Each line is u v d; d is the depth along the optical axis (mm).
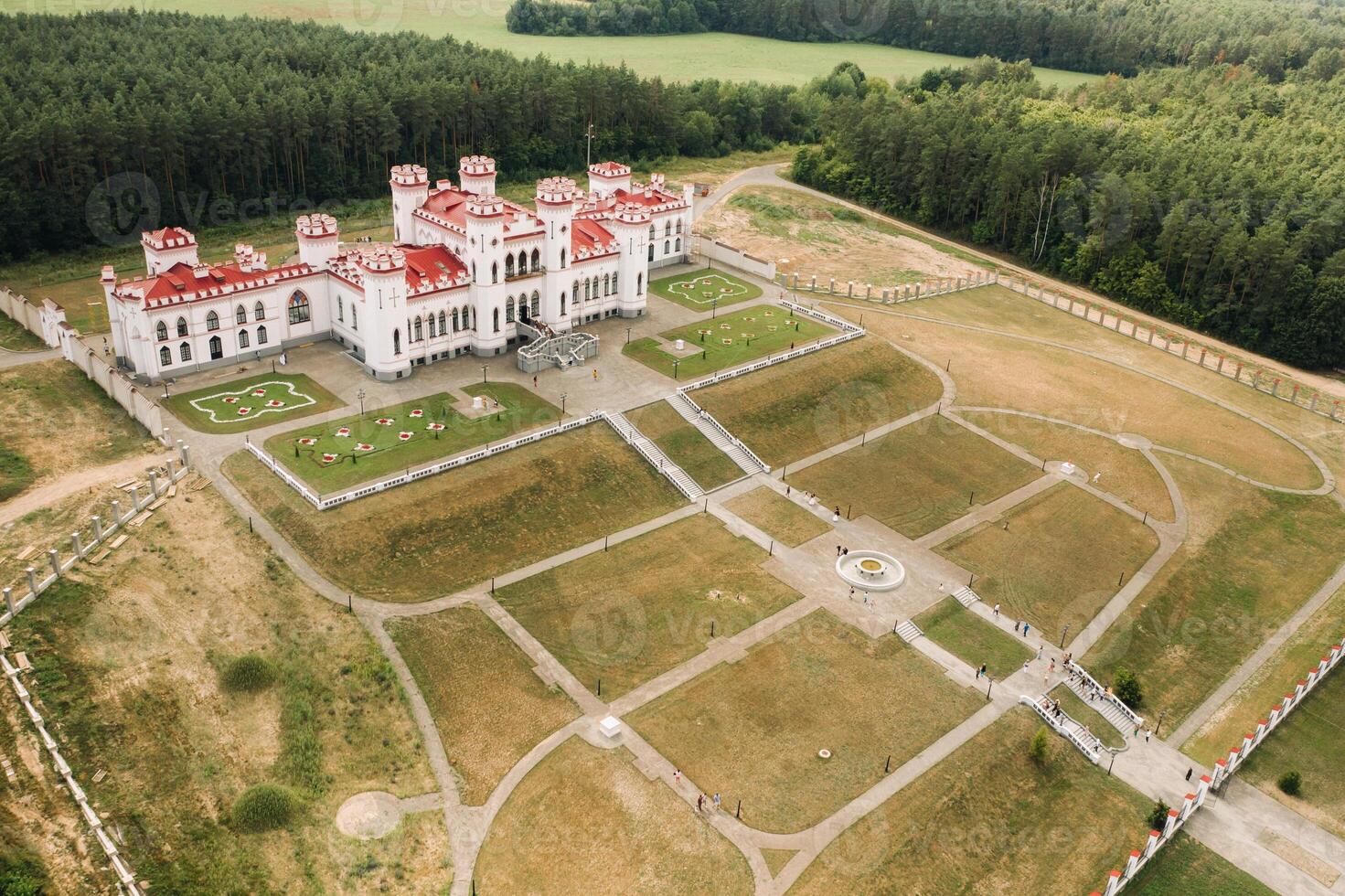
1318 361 170250
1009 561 115125
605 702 90250
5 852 67438
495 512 110188
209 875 70375
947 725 91500
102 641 84562
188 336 126938
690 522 116250
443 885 72750
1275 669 102688
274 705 84062
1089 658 102000
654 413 131625
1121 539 120625
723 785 82938
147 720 79500
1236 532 123562
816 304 172375
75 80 181750
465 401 128750
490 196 147750
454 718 86500
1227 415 150375
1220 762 90438
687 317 160750
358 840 75000
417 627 94250
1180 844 82125
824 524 118625
